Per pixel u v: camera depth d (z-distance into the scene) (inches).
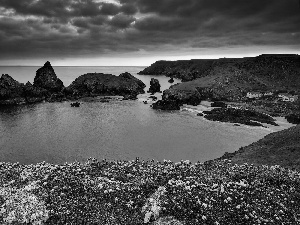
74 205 1052.5
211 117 3981.3
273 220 922.7
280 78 7165.4
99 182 1227.9
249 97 5492.1
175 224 903.1
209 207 981.8
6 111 4552.2
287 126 3486.7
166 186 1143.6
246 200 1042.1
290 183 1213.7
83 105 5182.1
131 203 1056.2
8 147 2684.5
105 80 6702.8
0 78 5349.4
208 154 2459.4
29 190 1131.9
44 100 5590.6
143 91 6860.2
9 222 933.8
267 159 1814.7
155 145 2733.8
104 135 3115.2
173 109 4692.4
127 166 1464.1
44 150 2588.6
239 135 3097.9
